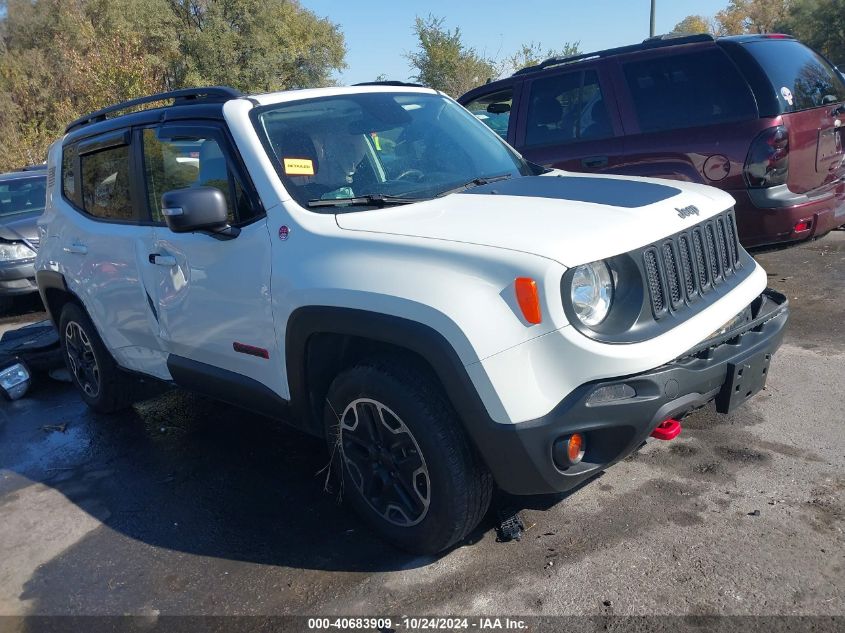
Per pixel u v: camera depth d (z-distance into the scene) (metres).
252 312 3.44
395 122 3.97
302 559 3.25
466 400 2.69
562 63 6.61
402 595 2.93
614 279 2.79
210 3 35.78
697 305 3.04
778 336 3.24
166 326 4.05
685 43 5.93
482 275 2.68
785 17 42.03
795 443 3.76
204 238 3.65
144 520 3.74
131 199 4.30
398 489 3.11
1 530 3.84
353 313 2.93
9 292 8.42
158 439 4.76
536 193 3.35
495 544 3.19
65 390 6.01
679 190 3.39
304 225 3.23
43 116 29.16
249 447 4.47
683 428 4.05
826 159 5.76
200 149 3.76
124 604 3.08
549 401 2.63
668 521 3.22
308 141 3.61
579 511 3.36
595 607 2.74
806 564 2.85
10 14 39.06
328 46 40.91
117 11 33.97
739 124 5.54
